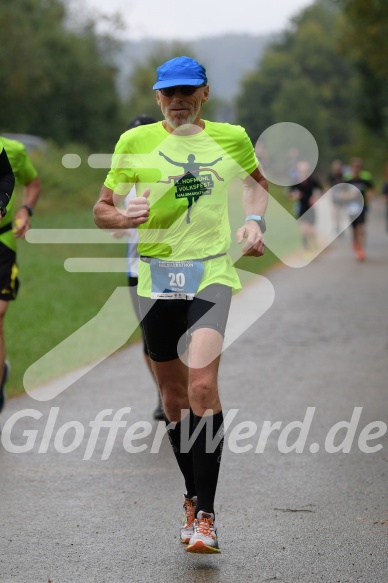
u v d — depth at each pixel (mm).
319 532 10617
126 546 10250
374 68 62562
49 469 13117
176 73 10234
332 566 9602
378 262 44250
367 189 45500
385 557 9836
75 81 135000
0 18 108875
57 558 9883
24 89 112188
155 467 13273
